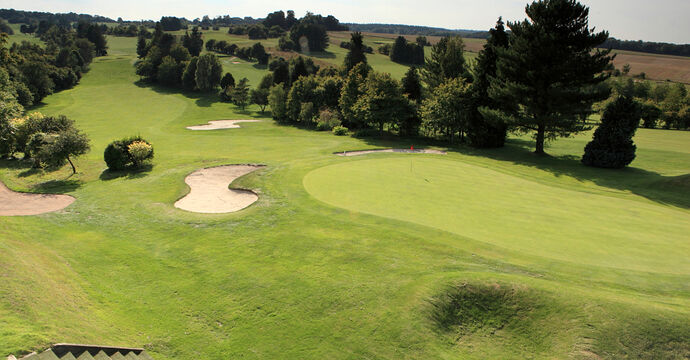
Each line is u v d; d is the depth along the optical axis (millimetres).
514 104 41406
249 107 86625
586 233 17438
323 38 154750
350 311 12312
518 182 26859
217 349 10859
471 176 27953
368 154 36250
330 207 20922
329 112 59031
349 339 11258
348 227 18250
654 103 69438
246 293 13312
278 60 120938
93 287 13602
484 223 18562
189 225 19312
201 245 16984
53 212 21641
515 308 12445
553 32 35938
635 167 35625
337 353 10773
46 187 27078
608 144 34938
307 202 21875
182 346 10906
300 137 49438
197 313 12320
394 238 16922
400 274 14188
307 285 13672
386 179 26500
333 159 33281
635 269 14125
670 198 24797
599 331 11234
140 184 27500
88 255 16125
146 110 75875
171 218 20344
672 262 14664
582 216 19844
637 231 17812
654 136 53375
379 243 16578
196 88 101688
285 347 10977
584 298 12164
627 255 15234
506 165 34906
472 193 23562
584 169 34562
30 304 11234
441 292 12844
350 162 31875
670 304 11977
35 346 9219
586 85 38812
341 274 14328
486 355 11258
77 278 14102
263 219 19703
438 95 47281
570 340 11289
